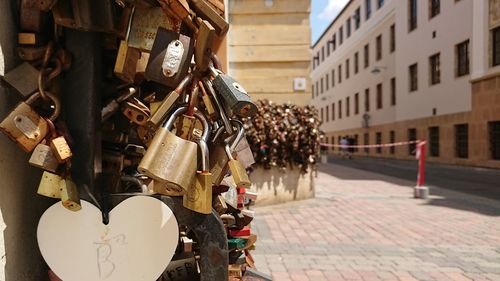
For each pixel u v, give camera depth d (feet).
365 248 15.60
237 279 5.02
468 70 65.31
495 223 20.54
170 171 3.36
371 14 110.01
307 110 25.75
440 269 13.10
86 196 3.70
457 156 68.85
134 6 3.81
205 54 3.83
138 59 4.00
